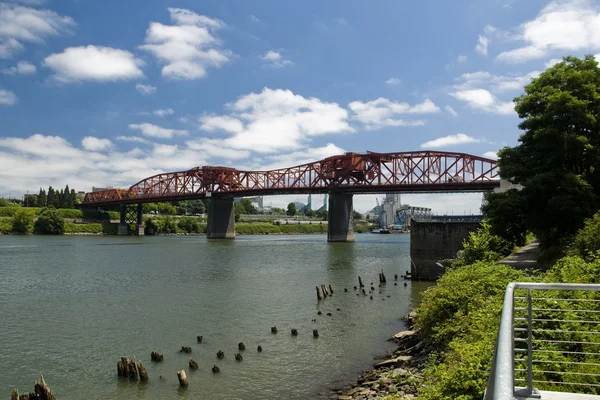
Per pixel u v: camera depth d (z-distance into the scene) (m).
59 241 139.62
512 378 4.23
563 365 11.11
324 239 173.38
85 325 32.56
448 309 22.45
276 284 51.69
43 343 28.16
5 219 181.88
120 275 59.75
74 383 21.75
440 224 54.16
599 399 6.57
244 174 185.75
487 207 39.75
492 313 16.89
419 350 22.70
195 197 180.50
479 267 25.72
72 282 53.53
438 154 141.75
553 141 35.44
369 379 20.52
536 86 38.41
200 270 65.56
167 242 141.88
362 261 79.62
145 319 34.25
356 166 154.38
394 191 141.50
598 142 35.78
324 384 21.17
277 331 30.66
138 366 22.09
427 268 54.50
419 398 13.13
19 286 50.53
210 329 31.25
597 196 35.62
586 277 17.03
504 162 39.09
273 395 20.05
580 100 34.16
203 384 21.39
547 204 34.41
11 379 22.39
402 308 38.03
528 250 47.59
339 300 41.69
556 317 13.30
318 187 155.88
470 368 12.21
